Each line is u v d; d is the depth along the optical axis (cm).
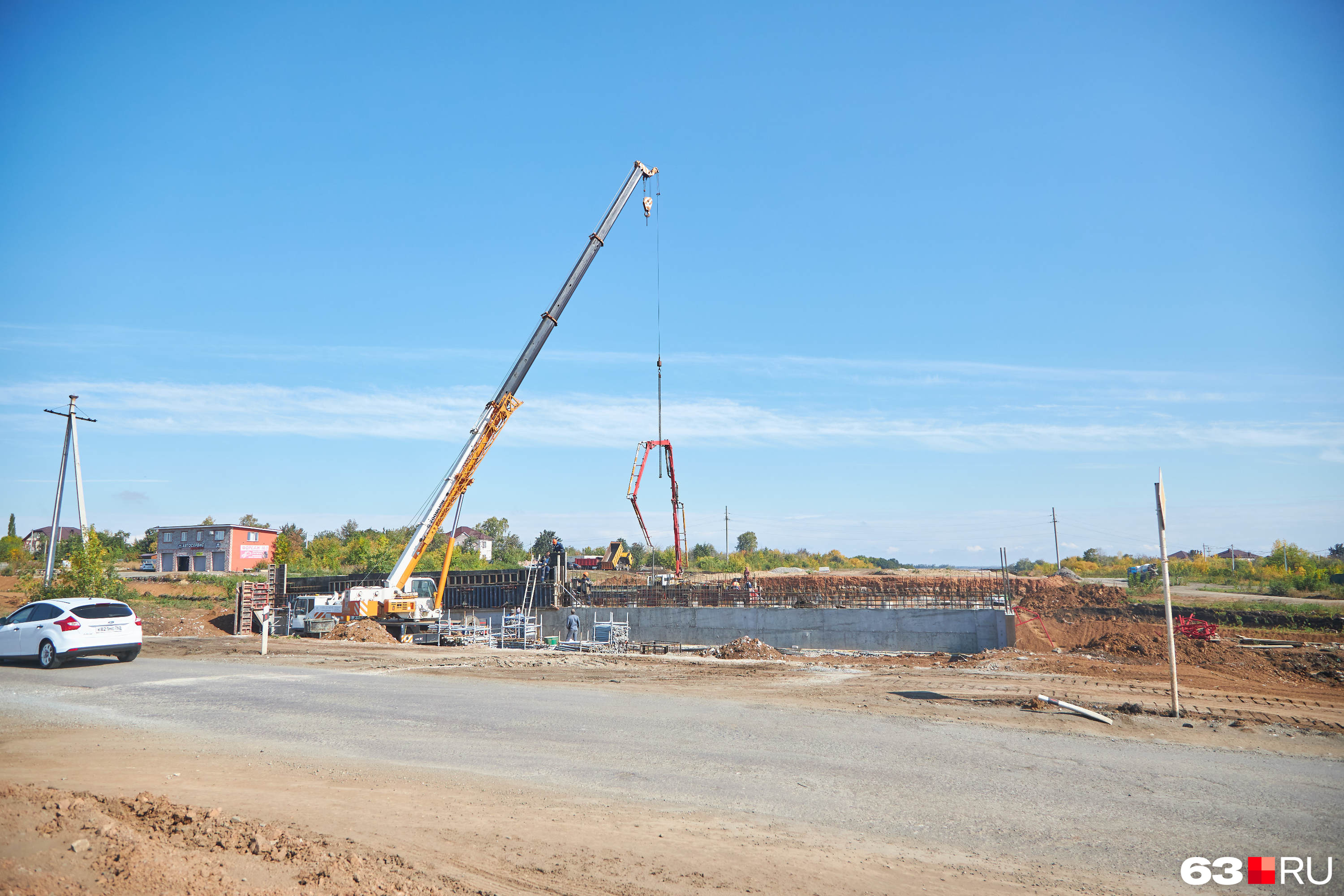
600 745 1223
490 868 691
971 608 3322
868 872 716
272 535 8006
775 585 4772
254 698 1645
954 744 1228
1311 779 1043
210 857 639
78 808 693
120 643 2178
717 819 866
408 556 3594
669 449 5322
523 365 3619
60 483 3691
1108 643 2791
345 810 850
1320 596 4575
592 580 5922
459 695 1700
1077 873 725
